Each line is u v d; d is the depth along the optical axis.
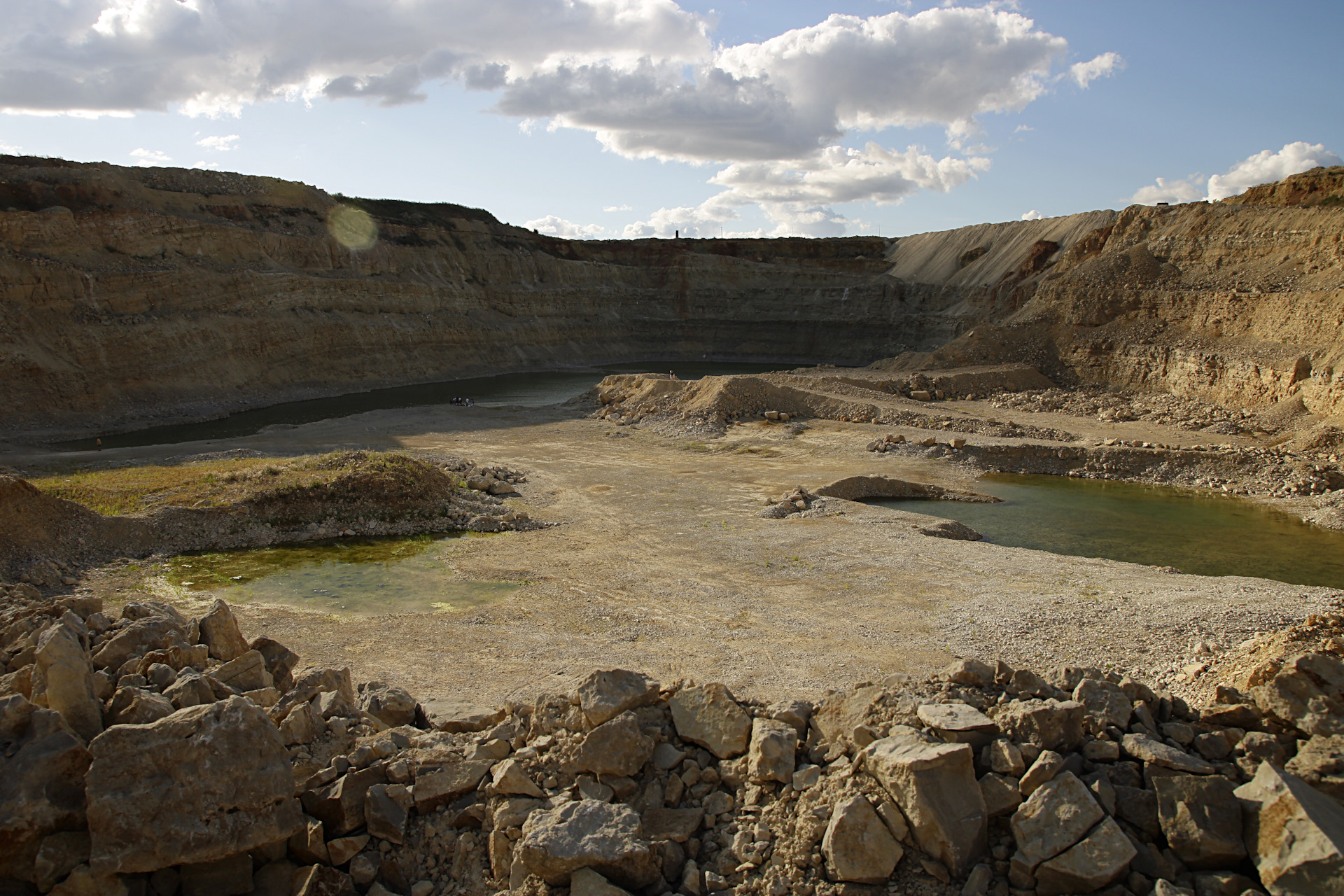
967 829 7.86
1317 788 8.12
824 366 96.69
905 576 23.53
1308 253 61.69
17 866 7.75
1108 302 72.00
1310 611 18.69
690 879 8.09
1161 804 8.05
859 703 9.79
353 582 23.73
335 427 53.69
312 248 86.06
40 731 8.44
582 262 124.19
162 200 77.75
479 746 10.15
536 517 31.75
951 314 107.94
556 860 7.84
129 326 61.44
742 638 18.47
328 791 9.02
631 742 9.47
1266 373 53.06
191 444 45.22
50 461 38.78
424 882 8.47
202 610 21.12
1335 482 37.69
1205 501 37.03
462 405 66.00
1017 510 35.44
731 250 138.62
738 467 41.84
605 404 62.62
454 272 105.12
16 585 19.62
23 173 69.31
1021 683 9.93
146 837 7.78
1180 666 15.77
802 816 8.32
